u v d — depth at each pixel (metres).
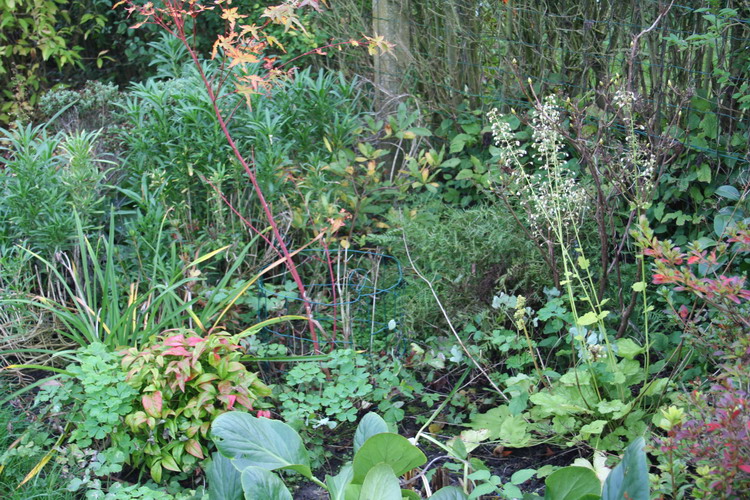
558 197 3.22
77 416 3.00
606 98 3.46
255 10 6.33
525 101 4.83
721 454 2.02
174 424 2.84
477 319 3.62
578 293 3.82
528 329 3.77
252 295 3.81
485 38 4.92
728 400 2.04
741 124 3.83
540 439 3.17
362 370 3.35
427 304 3.86
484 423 3.24
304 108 4.66
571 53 4.60
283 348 3.45
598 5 4.34
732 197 3.26
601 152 3.38
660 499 2.32
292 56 6.11
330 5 5.66
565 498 2.39
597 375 3.07
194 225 4.19
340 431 3.37
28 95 6.94
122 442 2.87
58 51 6.89
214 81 4.54
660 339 3.39
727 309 2.54
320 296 4.13
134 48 7.28
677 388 3.02
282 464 2.54
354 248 4.63
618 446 2.94
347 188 4.69
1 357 3.63
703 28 3.88
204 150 4.17
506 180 3.55
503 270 3.86
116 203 4.50
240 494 2.50
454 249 3.96
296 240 4.35
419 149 5.29
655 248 2.52
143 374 2.88
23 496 2.72
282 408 3.38
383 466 2.26
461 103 5.19
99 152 4.92
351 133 4.77
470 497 2.38
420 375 3.76
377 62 5.32
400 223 4.20
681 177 3.95
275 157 4.16
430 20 5.20
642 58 4.12
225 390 2.90
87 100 5.62
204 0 6.59
